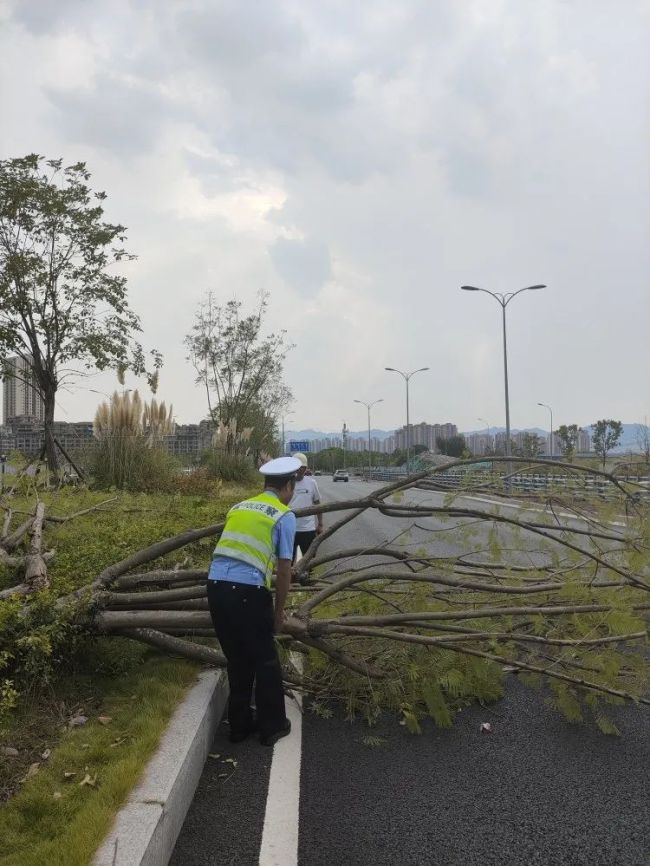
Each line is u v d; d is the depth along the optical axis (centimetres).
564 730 430
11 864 244
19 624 390
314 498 849
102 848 251
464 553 528
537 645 463
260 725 397
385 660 460
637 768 372
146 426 1599
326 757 388
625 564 487
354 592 516
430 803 333
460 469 542
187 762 328
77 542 675
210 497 1519
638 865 280
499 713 463
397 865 281
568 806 329
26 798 287
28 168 1578
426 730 432
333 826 311
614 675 421
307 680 468
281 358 3384
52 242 1625
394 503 516
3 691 339
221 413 3309
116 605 461
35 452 1488
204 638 528
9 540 598
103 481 1479
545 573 508
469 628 448
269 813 322
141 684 422
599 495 540
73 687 420
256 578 384
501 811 325
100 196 1650
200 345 3231
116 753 329
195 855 287
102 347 1652
